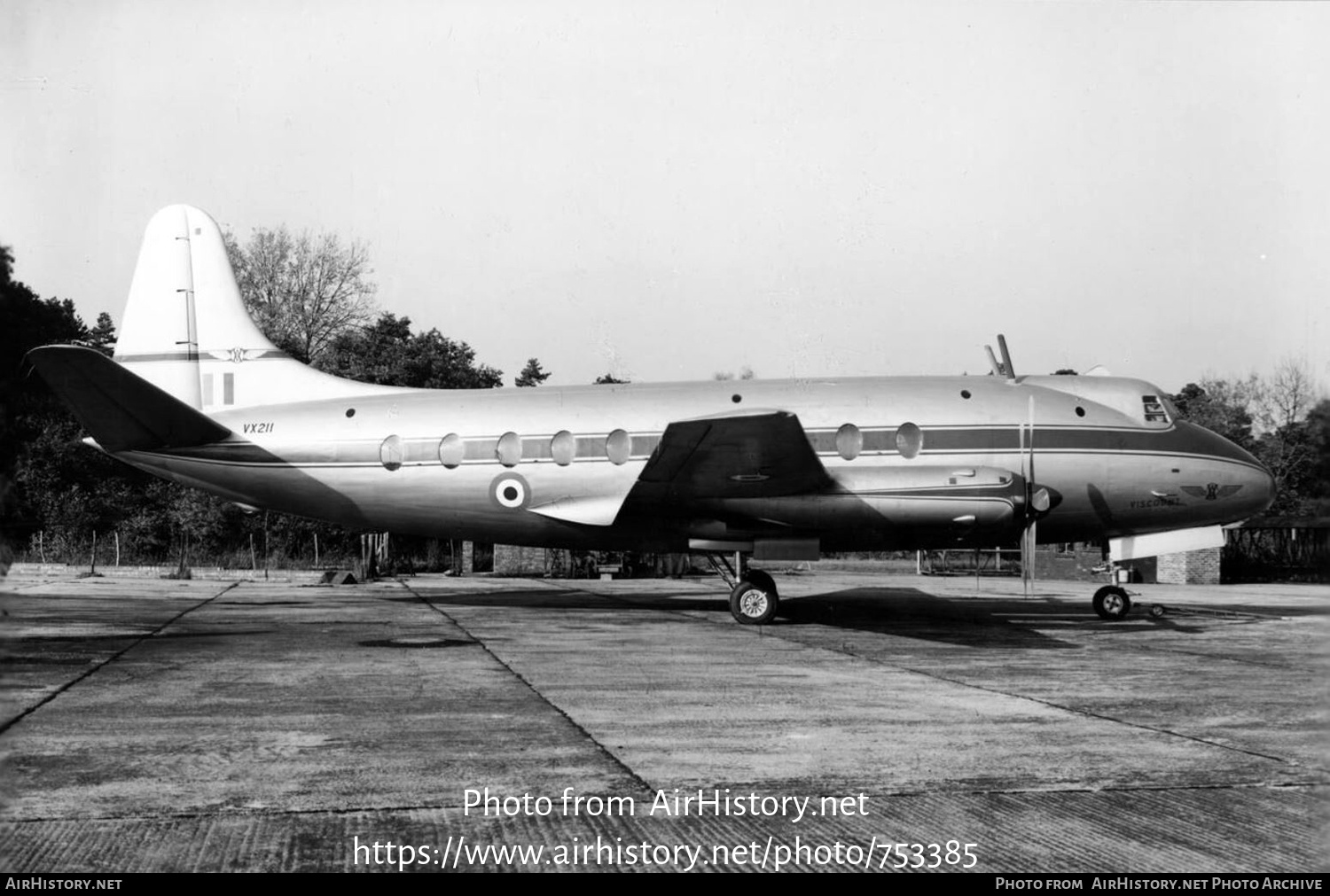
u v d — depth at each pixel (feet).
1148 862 17.75
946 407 57.31
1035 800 21.39
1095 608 61.11
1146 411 58.70
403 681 35.88
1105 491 57.41
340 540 118.62
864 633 52.85
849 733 27.73
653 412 58.44
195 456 60.64
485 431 58.95
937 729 28.30
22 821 19.49
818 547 56.29
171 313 63.00
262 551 115.44
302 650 43.93
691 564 122.42
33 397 108.37
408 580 102.78
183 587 83.35
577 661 41.22
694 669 39.19
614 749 25.70
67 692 33.14
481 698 32.53
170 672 37.45
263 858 17.66
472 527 61.11
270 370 62.49
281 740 26.37
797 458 51.08
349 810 20.39
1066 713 30.66
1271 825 19.74
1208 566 115.75
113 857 17.65
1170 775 23.39
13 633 48.83
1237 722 29.48
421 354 136.67
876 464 56.29
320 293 161.79
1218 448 58.54
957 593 87.71
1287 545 133.18
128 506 114.73
